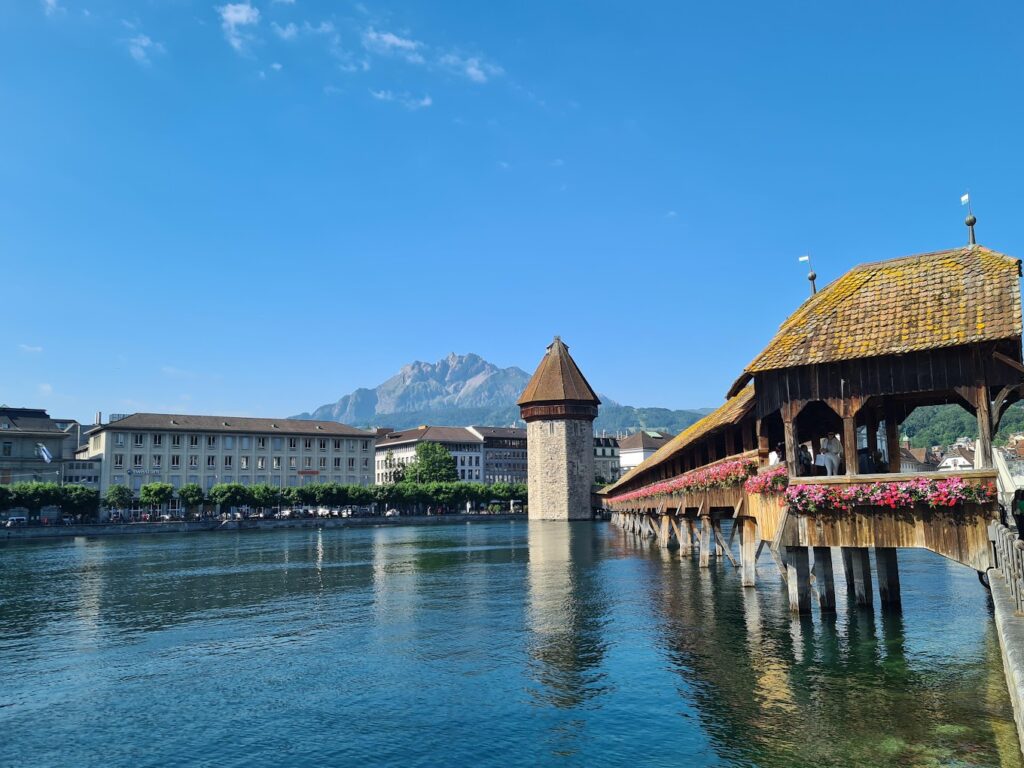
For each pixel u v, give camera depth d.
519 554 53.06
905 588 29.33
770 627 21.84
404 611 27.42
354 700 16.19
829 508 18.78
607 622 23.86
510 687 16.81
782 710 14.48
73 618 27.53
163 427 129.00
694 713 14.58
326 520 116.88
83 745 13.84
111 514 116.69
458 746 13.40
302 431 142.62
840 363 19.08
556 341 125.00
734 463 24.61
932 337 17.91
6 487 99.62
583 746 13.19
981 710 13.98
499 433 199.25
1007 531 14.24
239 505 124.44
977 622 21.83
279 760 12.98
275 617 26.81
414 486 140.00
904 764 11.66
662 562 42.66
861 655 18.25
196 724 14.87
